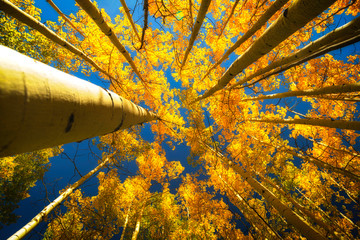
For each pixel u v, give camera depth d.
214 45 7.45
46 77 0.63
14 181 8.66
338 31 2.18
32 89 0.54
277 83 7.31
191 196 10.84
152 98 9.55
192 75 8.89
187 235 9.68
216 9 6.98
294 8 1.35
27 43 4.80
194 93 9.36
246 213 7.25
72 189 4.67
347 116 6.70
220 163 10.12
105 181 8.67
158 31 6.91
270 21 5.54
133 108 2.11
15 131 0.50
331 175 9.26
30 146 0.65
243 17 5.87
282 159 8.63
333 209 8.30
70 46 3.54
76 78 0.95
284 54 6.27
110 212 8.18
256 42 2.04
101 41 5.92
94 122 1.05
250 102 8.99
